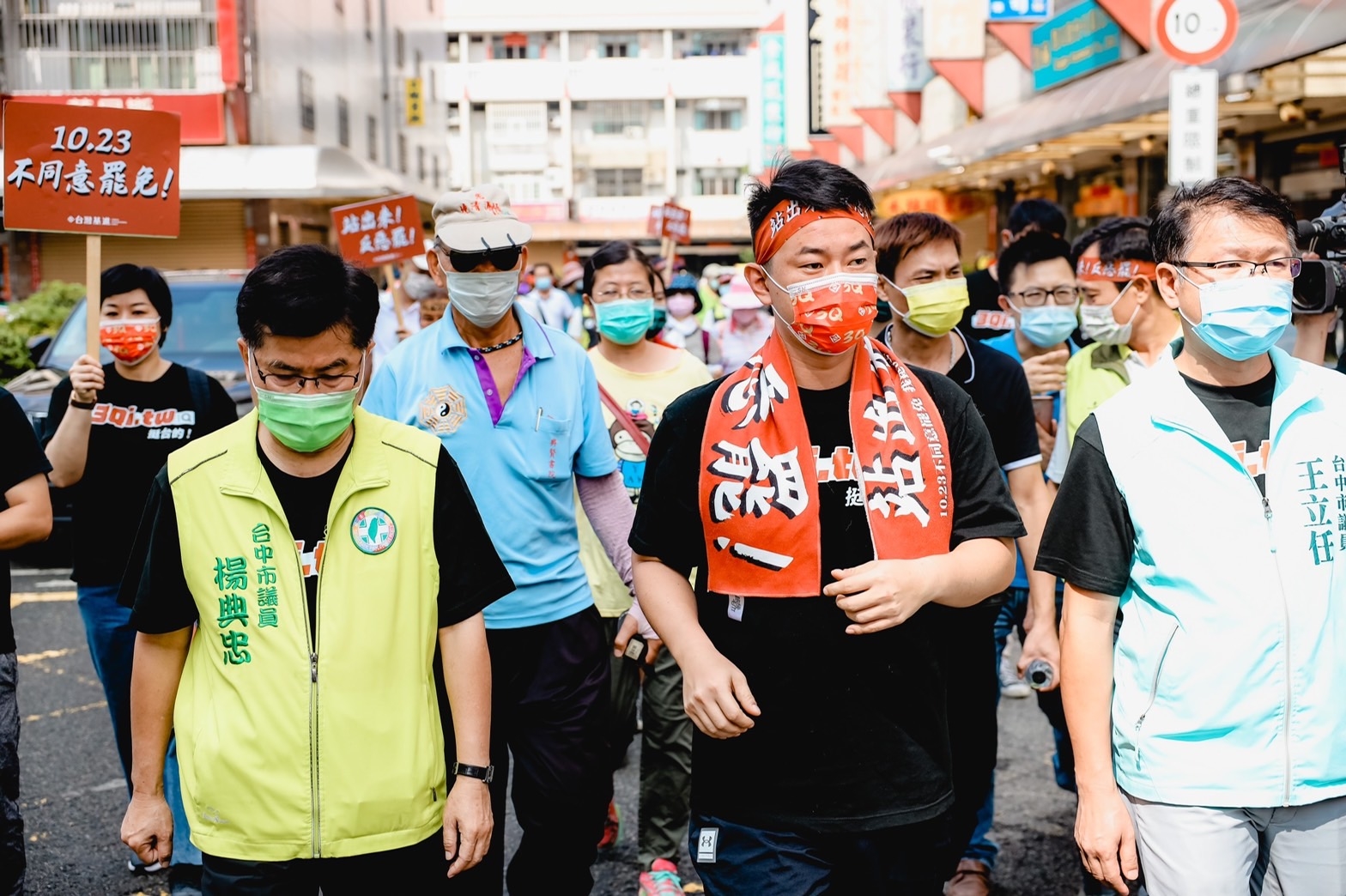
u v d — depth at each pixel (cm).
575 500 413
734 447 238
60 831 447
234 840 229
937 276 346
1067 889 387
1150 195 1523
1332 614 229
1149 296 388
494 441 324
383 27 3052
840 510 236
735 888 238
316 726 229
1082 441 243
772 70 3497
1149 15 1210
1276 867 238
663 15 4800
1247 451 234
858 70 2405
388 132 3097
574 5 4797
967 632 326
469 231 312
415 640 238
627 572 350
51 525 317
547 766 322
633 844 438
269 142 2073
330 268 225
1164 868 234
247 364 231
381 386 335
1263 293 228
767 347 246
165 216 428
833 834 233
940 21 1759
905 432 238
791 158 244
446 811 243
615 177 4909
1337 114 1086
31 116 414
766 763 236
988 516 242
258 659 230
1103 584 239
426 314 743
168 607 237
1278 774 227
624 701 409
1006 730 547
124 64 1986
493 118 4859
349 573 233
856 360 243
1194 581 231
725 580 239
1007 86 1661
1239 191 234
